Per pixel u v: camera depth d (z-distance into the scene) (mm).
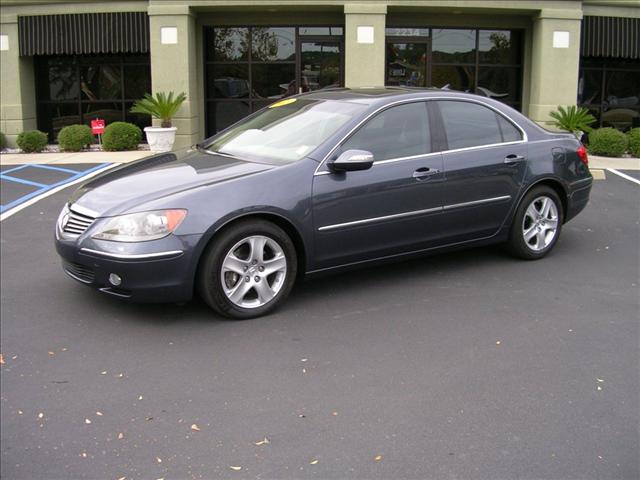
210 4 14680
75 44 15750
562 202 6777
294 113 6023
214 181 4988
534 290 5770
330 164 5270
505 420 3676
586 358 4457
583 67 16984
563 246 7164
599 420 3682
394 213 5582
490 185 6109
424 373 4227
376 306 5371
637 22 16234
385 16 15195
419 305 5398
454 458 3332
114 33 15617
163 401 3904
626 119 17188
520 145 6371
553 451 3393
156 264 4688
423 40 16125
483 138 6180
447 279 6035
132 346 4637
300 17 15758
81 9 15578
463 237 6102
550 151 6539
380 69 14914
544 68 15328
